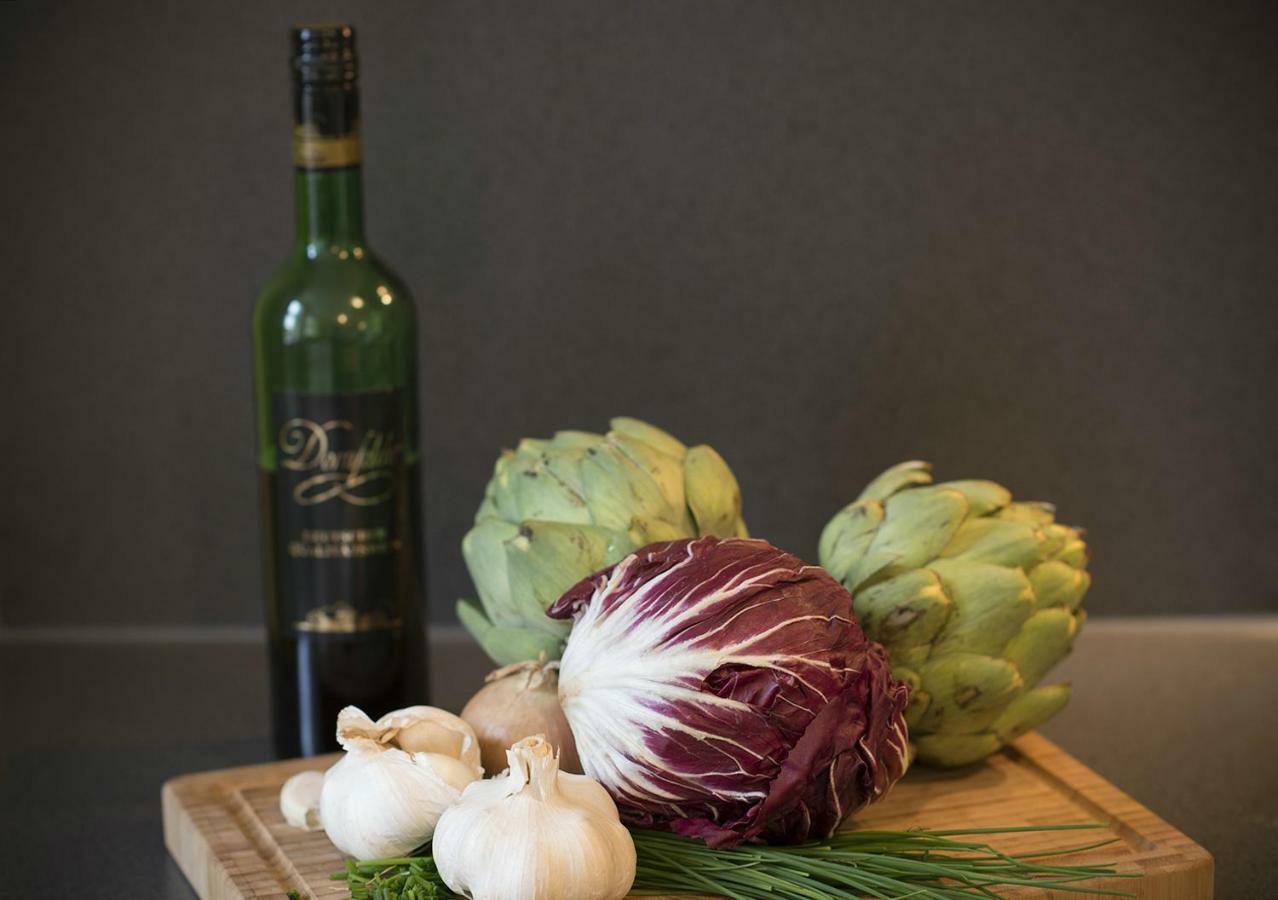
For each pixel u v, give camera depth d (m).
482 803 0.74
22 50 1.16
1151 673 1.19
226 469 1.25
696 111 1.17
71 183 1.19
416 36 1.16
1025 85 1.17
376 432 0.98
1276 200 1.20
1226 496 1.25
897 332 1.22
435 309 1.21
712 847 0.76
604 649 0.76
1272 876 0.88
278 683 1.02
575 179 1.19
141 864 0.92
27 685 1.19
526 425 1.23
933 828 0.85
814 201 1.19
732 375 1.22
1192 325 1.22
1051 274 1.21
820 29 1.16
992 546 0.87
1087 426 1.24
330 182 0.98
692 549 0.78
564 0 1.16
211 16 1.16
